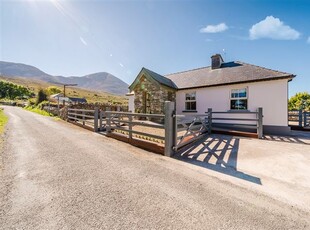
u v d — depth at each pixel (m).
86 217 2.27
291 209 2.54
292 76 8.70
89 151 5.46
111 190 3.02
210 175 3.80
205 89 11.99
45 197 2.74
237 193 3.00
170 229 2.08
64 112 14.97
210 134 9.11
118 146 6.23
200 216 2.34
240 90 10.60
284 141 7.38
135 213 2.38
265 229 2.11
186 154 5.42
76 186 3.14
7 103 54.25
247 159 4.95
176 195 2.90
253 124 9.20
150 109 12.64
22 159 4.54
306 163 4.61
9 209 2.41
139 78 13.00
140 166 4.28
